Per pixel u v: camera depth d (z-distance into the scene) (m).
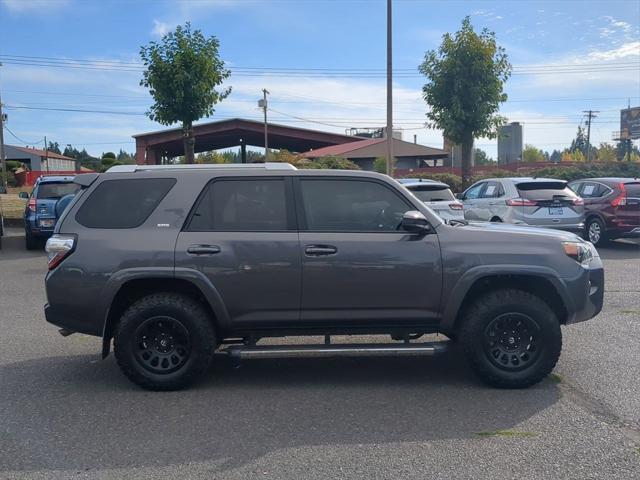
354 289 5.25
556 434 4.33
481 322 5.23
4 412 4.82
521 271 5.23
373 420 4.62
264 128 47.09
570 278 5.30
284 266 5.22
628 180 14.70
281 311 5.29
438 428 4.46
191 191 5.39
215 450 4.11
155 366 5.31
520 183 13.48
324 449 4.11
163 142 45.00
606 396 5.08
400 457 3.98
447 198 13.80
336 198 5.42
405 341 5.51
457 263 5.24
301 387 5.41
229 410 4.85
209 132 45.25
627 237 14.44
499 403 4.96
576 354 6.27
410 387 5.39
